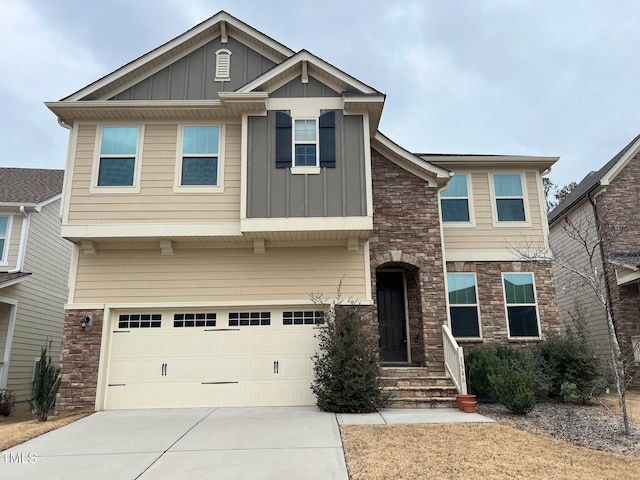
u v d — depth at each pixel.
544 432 7.09
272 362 9.88
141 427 7.77
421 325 10.61
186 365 9.84
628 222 13.78
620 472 5.07
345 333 9.20
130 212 9.78
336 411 8.75
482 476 4.93
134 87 10.79
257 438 6.81
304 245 10.27
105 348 9.75
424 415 8.29
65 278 16.48
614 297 13.64
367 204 9.59
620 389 7.04
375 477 4.94
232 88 10.93
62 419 8.57
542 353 10.33
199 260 10.20
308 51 10.07
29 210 13.95
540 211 12.79
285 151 9.82
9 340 13.09
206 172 10.10
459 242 12.48
